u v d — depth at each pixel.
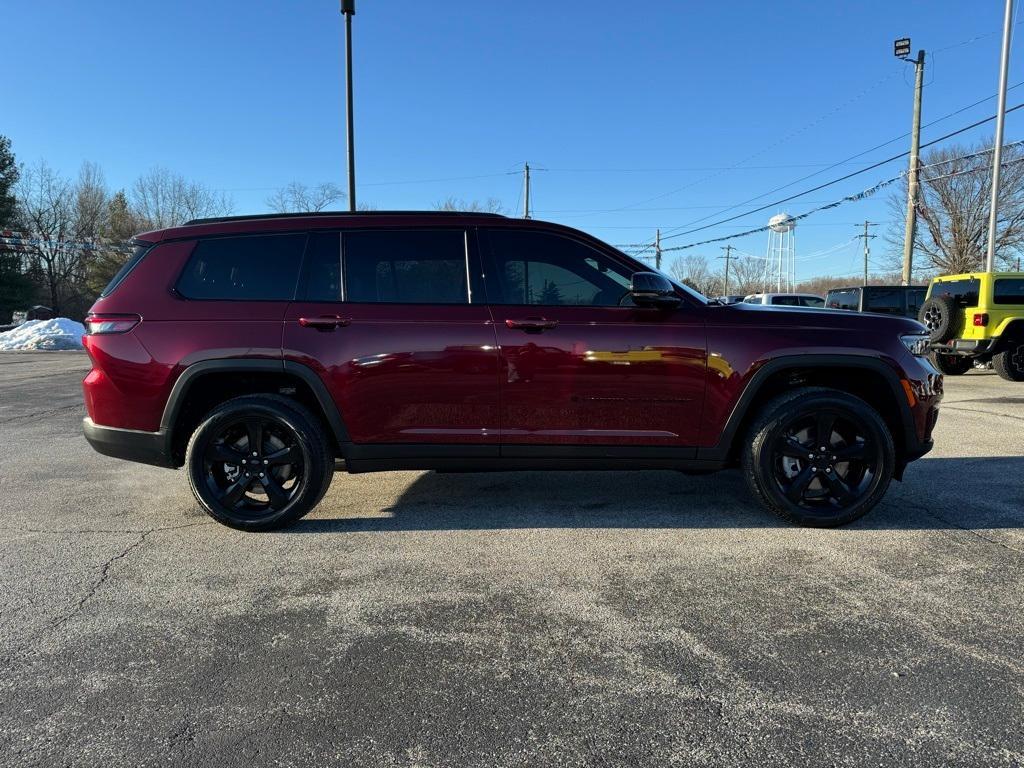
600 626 2.60
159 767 1.81
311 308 3.63
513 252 3.73
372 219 3.78
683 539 3.55
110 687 2.20
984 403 8.39
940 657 2.35
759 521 3.83
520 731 1.97
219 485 3.74
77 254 52.25
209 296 3.67
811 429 3.68
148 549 3.47
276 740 1.93
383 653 2.41
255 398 3.66
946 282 12.13
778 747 1.88
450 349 3.59
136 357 3.60
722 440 3.66
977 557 3.27
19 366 15.61
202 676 2.27
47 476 5.10
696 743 1.91
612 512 4.02
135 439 3.67
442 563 3.25
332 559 3.32
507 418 3.64
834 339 3.61
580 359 3.58
